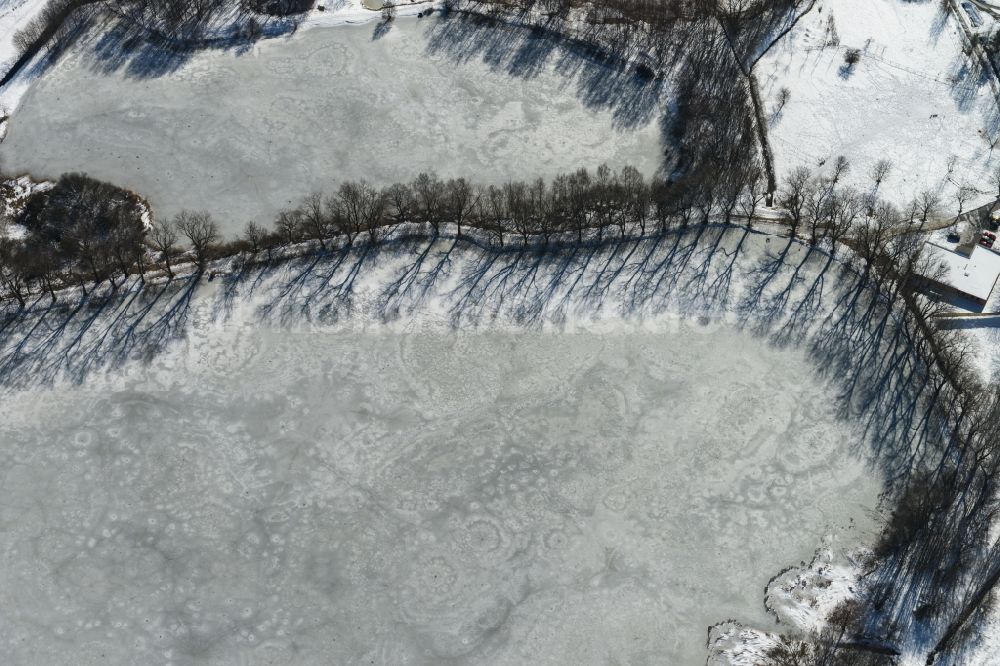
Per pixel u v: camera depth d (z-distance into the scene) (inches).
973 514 3617.1
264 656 3376.0
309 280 4212.6
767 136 4753.9
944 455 3762.3
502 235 4347.9
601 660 3366.1
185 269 4261.8
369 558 3558.1
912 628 3390.7
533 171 4621.1
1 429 3814.0
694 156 4633.4
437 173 4613.7
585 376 3954.2
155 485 3700.8
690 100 4869.6
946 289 4138.8
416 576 3523.6
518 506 3659.0
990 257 4237.2
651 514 3646.7
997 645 3346.5
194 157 4687.5
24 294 4195.4
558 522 3627.0
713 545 3585.1
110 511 3646.7
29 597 3474.4
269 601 3472.0
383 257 4286.4
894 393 3912.4
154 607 3459.6
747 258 4284.0
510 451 3774.6
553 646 3390.7
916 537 3575.3
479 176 4601.4
